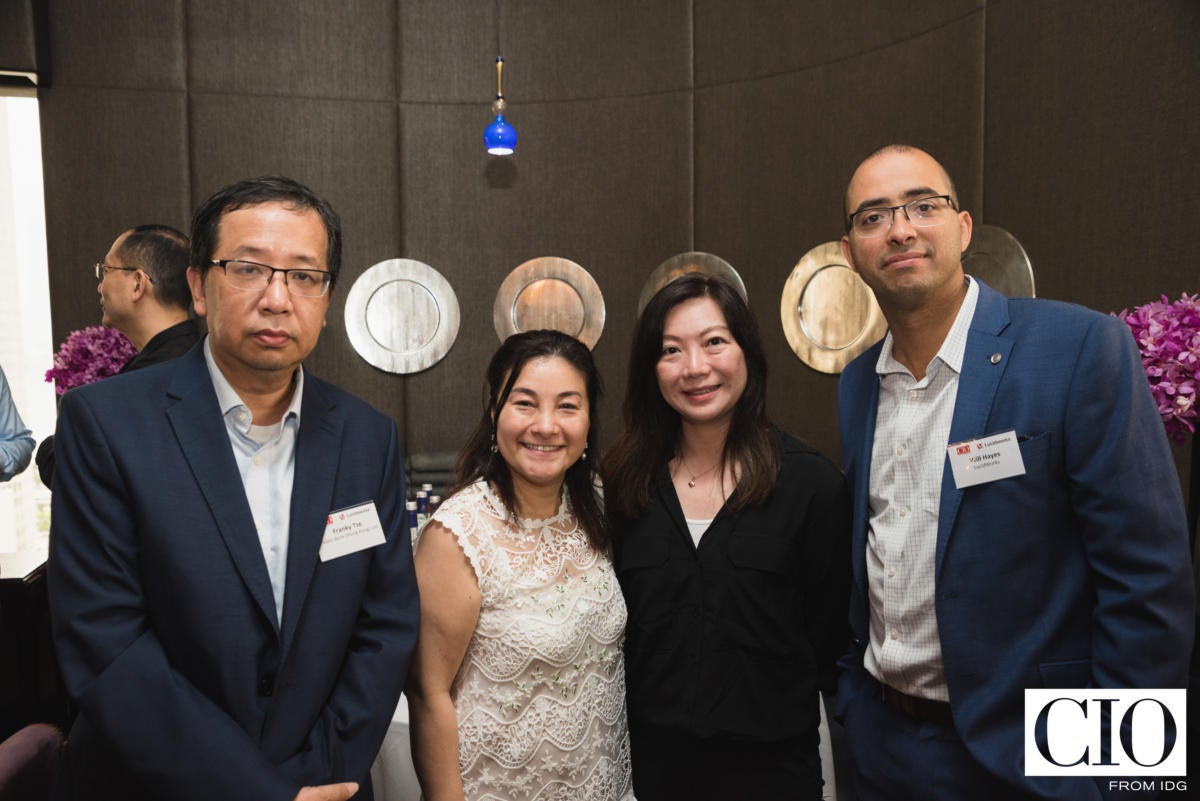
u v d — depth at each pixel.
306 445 1.37
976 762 1.43
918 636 1.50
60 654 1.21
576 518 1.62
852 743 1.65
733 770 1.60
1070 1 2.93
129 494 1.23
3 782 1.43
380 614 1.39
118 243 2.39
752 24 4.28
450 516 1.47
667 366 1.65
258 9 4.48
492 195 4.75
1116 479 1.31
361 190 4.66
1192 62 2.48
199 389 1.32
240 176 4.51
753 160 4.33
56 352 4.31
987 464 1.40
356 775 1.27
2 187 4.36
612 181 4.68
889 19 3.75
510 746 1.44
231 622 1.23
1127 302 2.72
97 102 4.30
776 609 1.60
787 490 1.65
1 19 4.05
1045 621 1.40
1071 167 2.94
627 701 1.68
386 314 4.72
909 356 1.57
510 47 4.69
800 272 4.15
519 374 1.50
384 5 4.62
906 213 1.45
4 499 4.29
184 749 1.16
